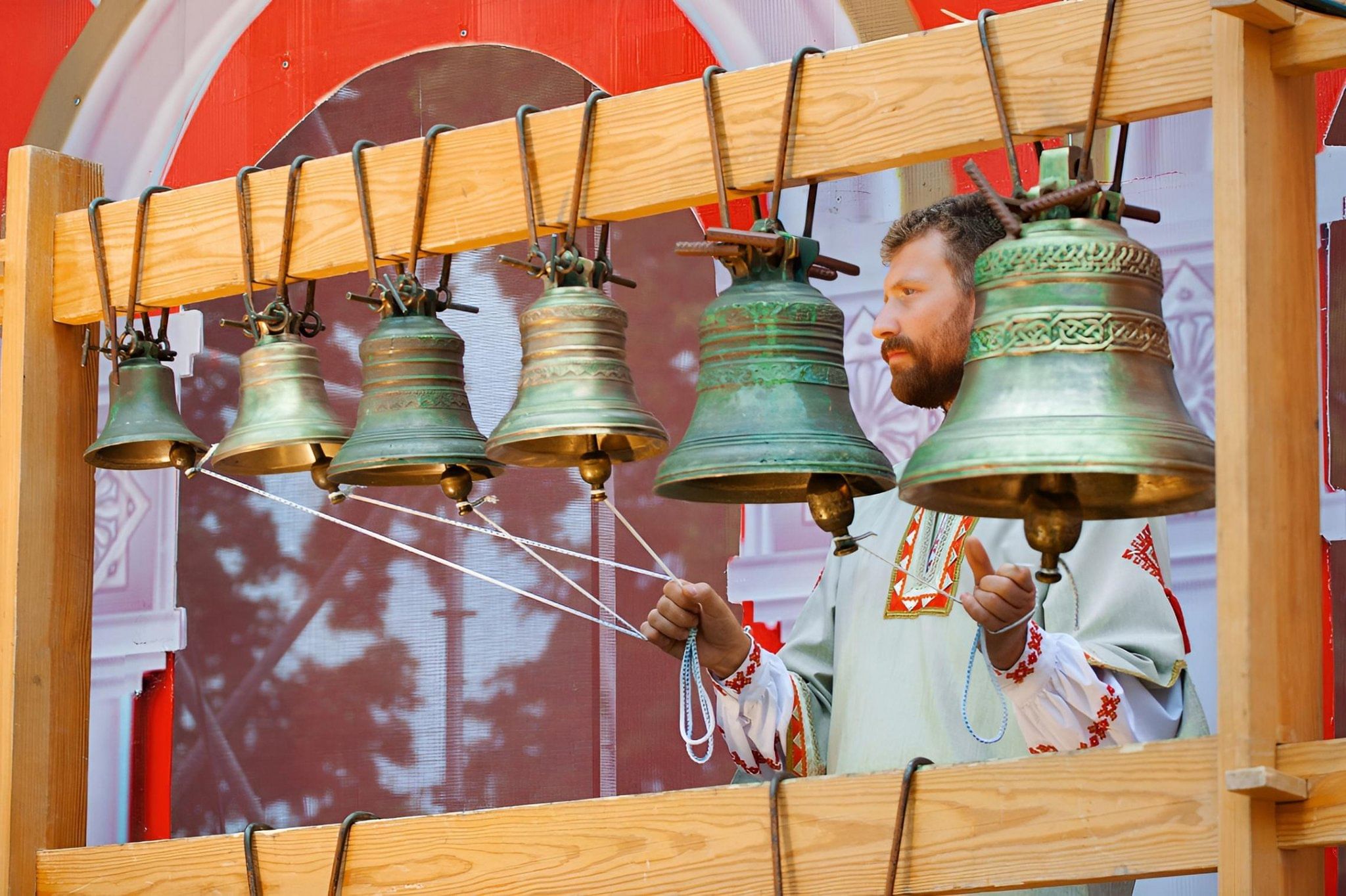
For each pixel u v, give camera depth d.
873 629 12.09
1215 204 8.61
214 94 17.88
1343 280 13.27
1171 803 8.49
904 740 11.66
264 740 17.08
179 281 11.96
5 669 11.99
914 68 9.73
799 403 9.43
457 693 16.50
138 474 17.83
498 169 10.84
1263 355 8.55
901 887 9.04
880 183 15.03
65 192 12.59
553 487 16.34
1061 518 8.80
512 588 13.53
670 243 16.11
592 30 16.42
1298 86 8.97
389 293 10.95
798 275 9.79
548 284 10.45
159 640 17.48
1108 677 10.74
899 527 12.40
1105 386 8.52
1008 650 10.25
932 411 14.64
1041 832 8.77
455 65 17.00
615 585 16.05
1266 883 8.26
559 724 16.08
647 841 9.72
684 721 11.14
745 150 10.11
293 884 10.70
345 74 17.42
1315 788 8.30
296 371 11.45
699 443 9.38
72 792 12.17
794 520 15.24
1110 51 9.20
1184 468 8.33
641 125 10.44
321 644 17.05
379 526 16.98
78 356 12.56
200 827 17.12
